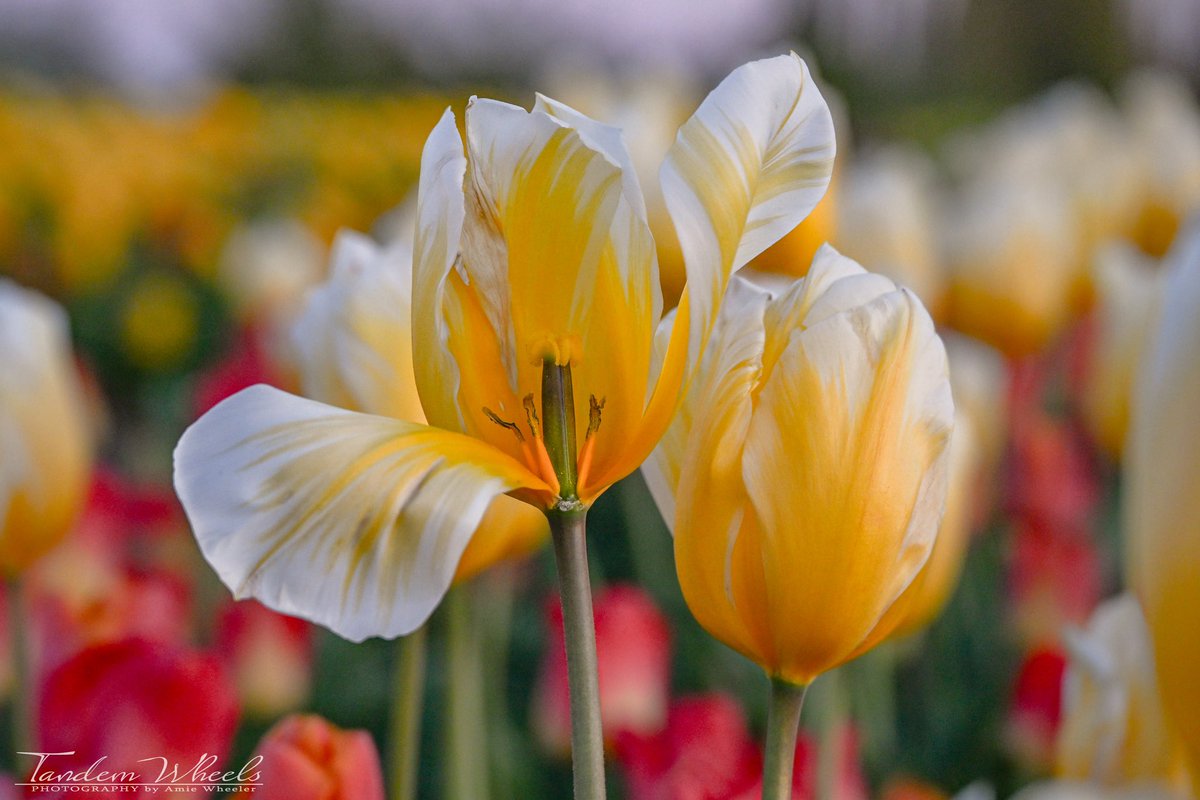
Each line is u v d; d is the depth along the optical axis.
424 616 0.53
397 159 4.81
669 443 0.60
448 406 0.56
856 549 0.56
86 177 3.69
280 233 2.57
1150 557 0.48
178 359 3.14
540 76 10.31
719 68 9.76
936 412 0.56
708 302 0.55
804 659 0.57
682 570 0.57
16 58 10.09
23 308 0.81
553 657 1.10
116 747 0.69
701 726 0.77
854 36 10.12
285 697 1.16
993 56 10.52
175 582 1.06
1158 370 0.48
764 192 0.56
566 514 0.56
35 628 1.01
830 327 0.56
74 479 0.81
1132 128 2.50
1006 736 1.22
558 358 0.56
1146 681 0.63
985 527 1.61
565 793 1.20
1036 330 1.60
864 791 1.02
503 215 0.57
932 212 2.31
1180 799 0.49
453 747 0.84
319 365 0.74
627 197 0.56
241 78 10.54
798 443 0.56
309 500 0.53
